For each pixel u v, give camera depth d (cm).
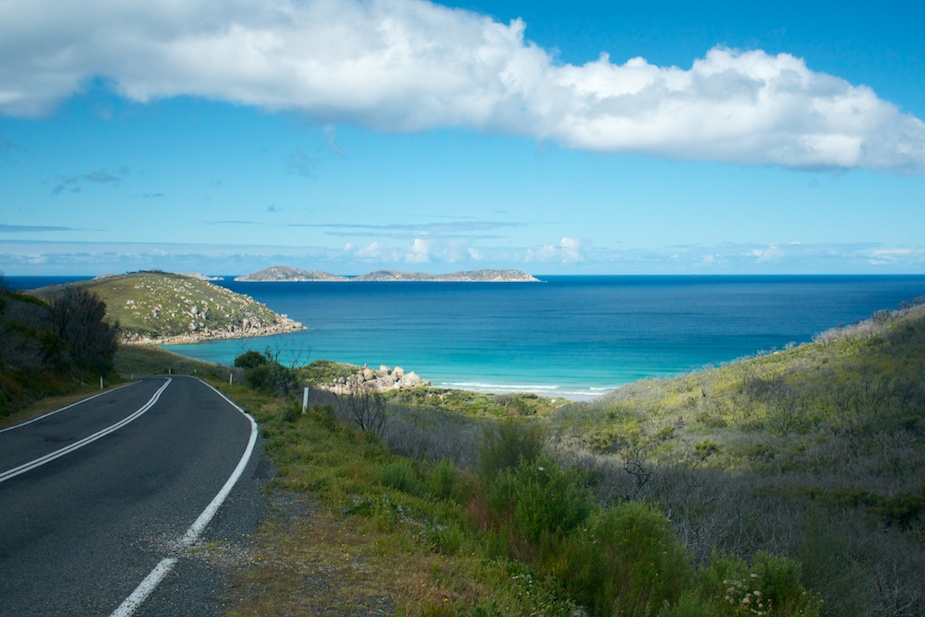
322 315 17762
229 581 474
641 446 2430
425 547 621
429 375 7112
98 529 623
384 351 9481
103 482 880
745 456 2083
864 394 2411
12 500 761
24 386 2603
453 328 13312
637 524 672
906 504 1270
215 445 1266
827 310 16162
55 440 1355
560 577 600
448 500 923
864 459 1838
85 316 4231
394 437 1662
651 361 7912
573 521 711
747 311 16375
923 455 1753
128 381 4409
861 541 1019
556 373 7138
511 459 971
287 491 834
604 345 9675
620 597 559
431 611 429
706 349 8938
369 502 755
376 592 471
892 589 813
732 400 2842
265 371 3225
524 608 493
